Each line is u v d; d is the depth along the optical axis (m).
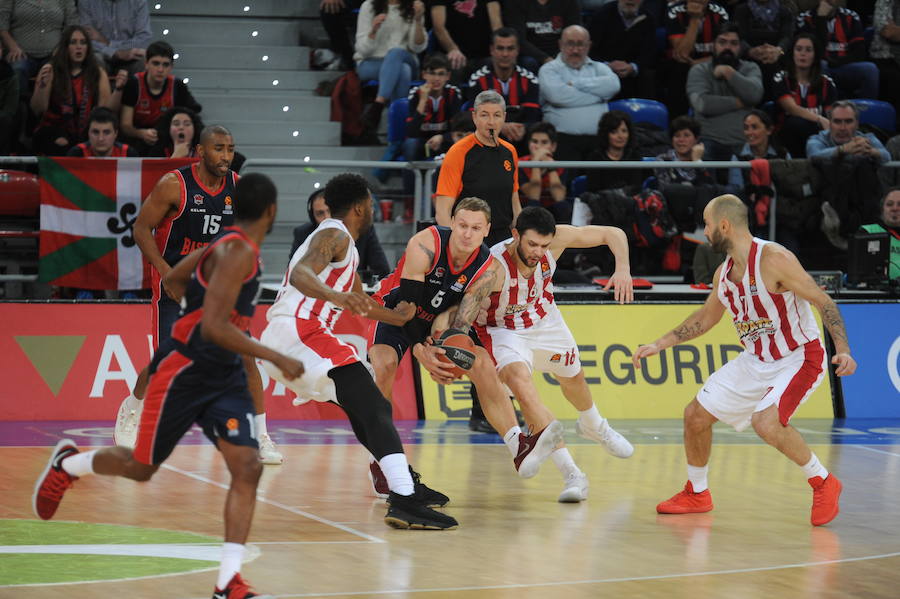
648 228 20.66
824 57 25.77
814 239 21.97
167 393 8.30
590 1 26.58
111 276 18.45
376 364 12.14
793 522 11.33
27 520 10.55
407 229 20.33
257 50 25.39
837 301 19.95
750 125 22.62
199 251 8.47
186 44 25.59
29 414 17.44
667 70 25.70
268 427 17.30
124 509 11.12
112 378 17.86
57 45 22.38
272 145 24.27
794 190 21.34
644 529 10.85
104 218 18.38
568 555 9.69
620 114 21.28
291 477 13.18
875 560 9.74
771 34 25.69
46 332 17.84
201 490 12.12
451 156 15.07
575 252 21.03
